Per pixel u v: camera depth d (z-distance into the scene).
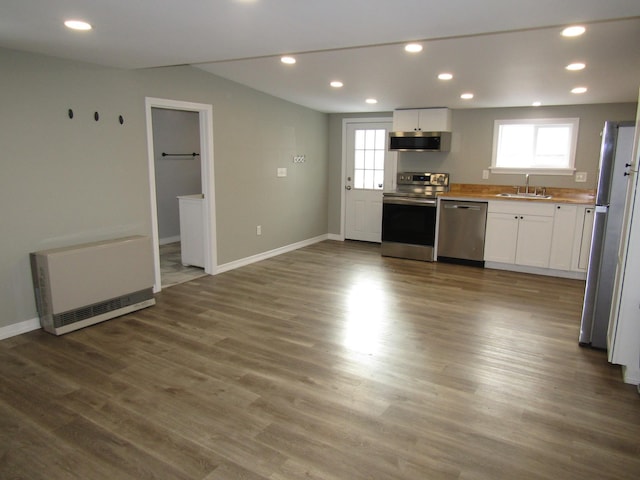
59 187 3.43
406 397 2.49
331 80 4.39
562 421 2.28
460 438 2.13
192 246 5.24
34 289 3.35
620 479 1.87
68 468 1.90
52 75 3.31
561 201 4.93
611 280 3.04
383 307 3.98
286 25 2.53
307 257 5.99
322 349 3.10
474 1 2.08
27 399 2.44
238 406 2.38
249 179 5.39
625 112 5.12
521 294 4.41
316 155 6.78
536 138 5.64
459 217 5.55
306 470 1.90
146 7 2.26
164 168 6.71
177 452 2.01
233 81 4.90
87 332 3.36
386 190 6.77
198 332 3.38
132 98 3.89
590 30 2.56
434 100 5.33
